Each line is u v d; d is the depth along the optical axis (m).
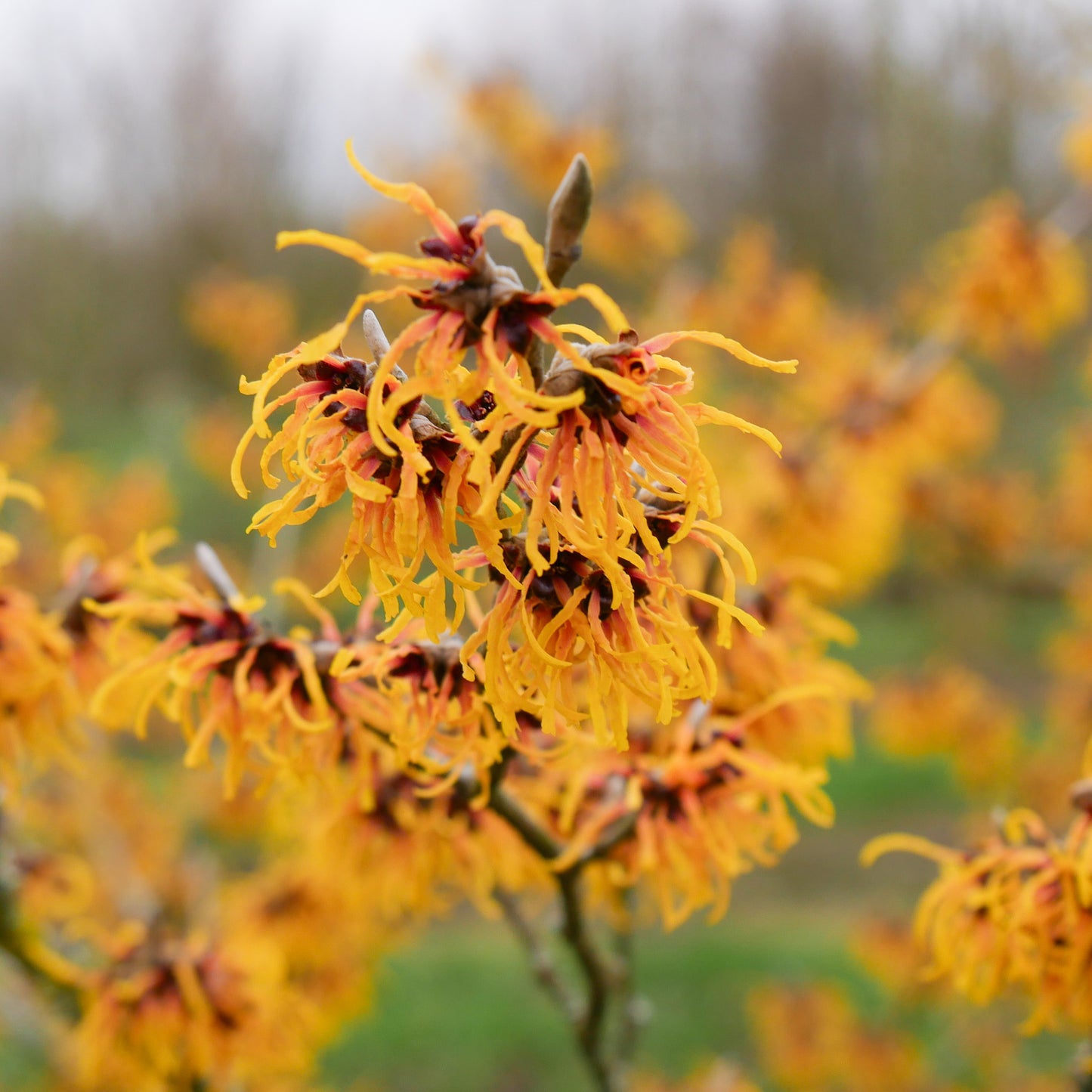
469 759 1.35
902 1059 5.41
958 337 4.12
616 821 1.61
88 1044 1.87
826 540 3.53
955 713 6.69
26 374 16.44
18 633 1.54
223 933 2.65
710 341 0.96
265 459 0.97
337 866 1.69
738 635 1.78
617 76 15.52
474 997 7.72
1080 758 6.17
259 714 1.36
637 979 7.73
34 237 17.19
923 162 11.36
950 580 10.61
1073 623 10.86
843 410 3.93
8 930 1.95
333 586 1.00
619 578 0.97
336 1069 6.90
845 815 10.55
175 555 8.93
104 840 4.41
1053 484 10.34
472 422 1.03
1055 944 1.52
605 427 0.97
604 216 6.88
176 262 16.66
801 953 7.97
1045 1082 5.66
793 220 14.76
